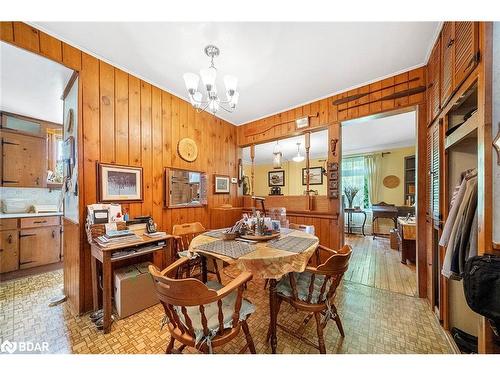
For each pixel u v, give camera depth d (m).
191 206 2.81
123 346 1.41
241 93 2.60
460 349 1.32
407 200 4.85
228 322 1.10
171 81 2.33
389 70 2.13
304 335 1.50
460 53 1.24
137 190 2.18
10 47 1.62
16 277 2.55
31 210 3.08
